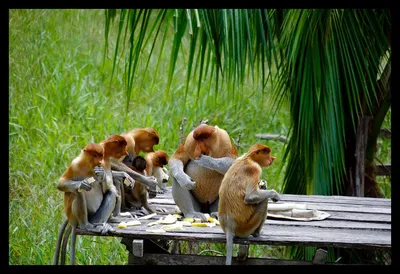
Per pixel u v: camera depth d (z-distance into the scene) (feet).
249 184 22.77
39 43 53.47
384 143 48.14
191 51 27.89
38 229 34.96
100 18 58.54
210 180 26.25
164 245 30.19
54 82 49.42
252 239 23.39
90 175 23.80
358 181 35.45
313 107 31.50
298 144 34.71
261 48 30.32
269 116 49.37
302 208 27.78
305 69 31.07
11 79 49.26
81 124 45.47
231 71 28.12
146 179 26.14
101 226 24.07
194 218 25.86
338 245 23.43
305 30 30.19
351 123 35.60
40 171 40.47
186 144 26.35
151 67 53.72
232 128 47.47
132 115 47.14
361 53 31.48
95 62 53.57
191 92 50.57
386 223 26.45
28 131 44.78
